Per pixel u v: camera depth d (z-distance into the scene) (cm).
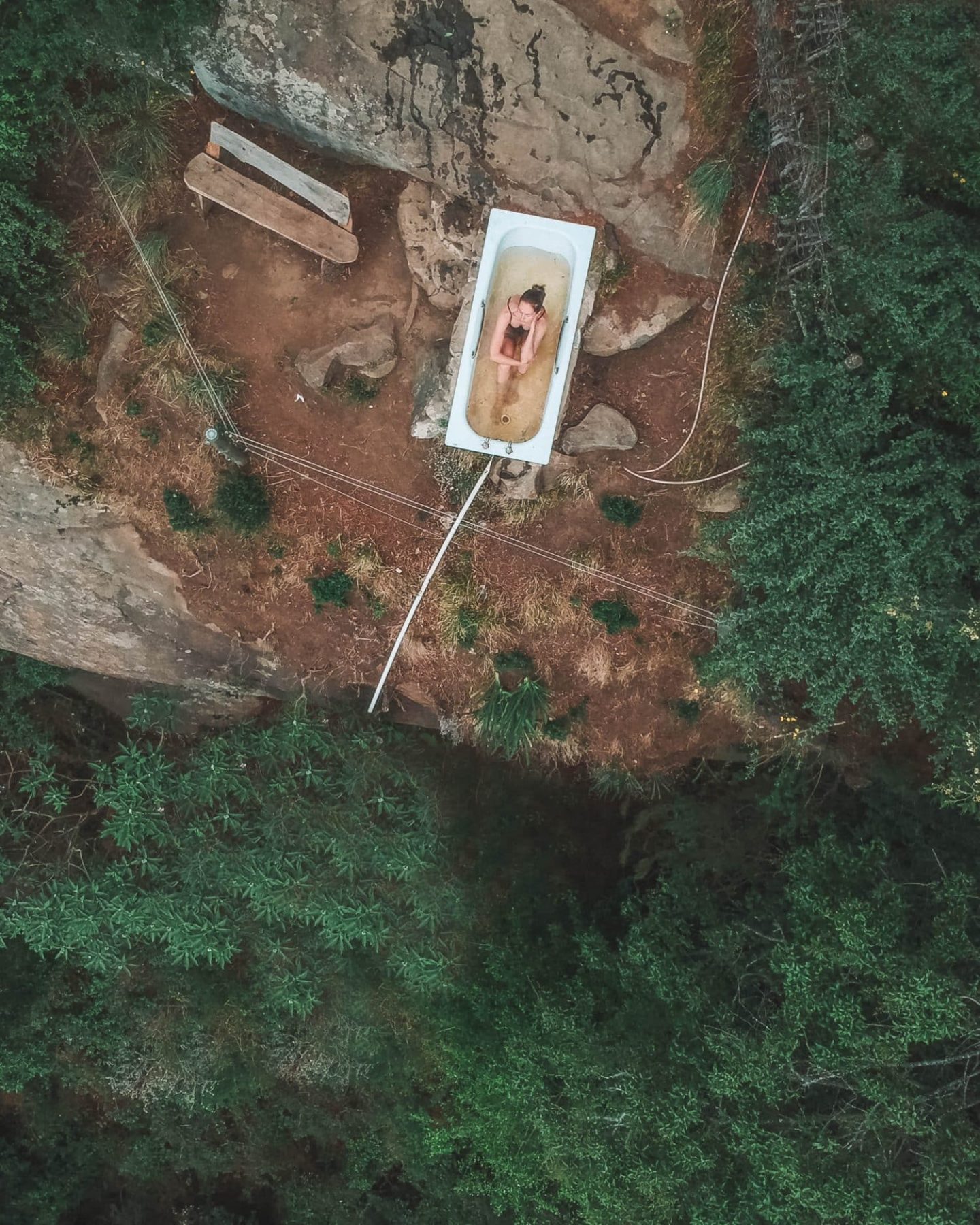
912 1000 642
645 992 826
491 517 869
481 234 806
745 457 829
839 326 745
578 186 788
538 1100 820
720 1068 726
